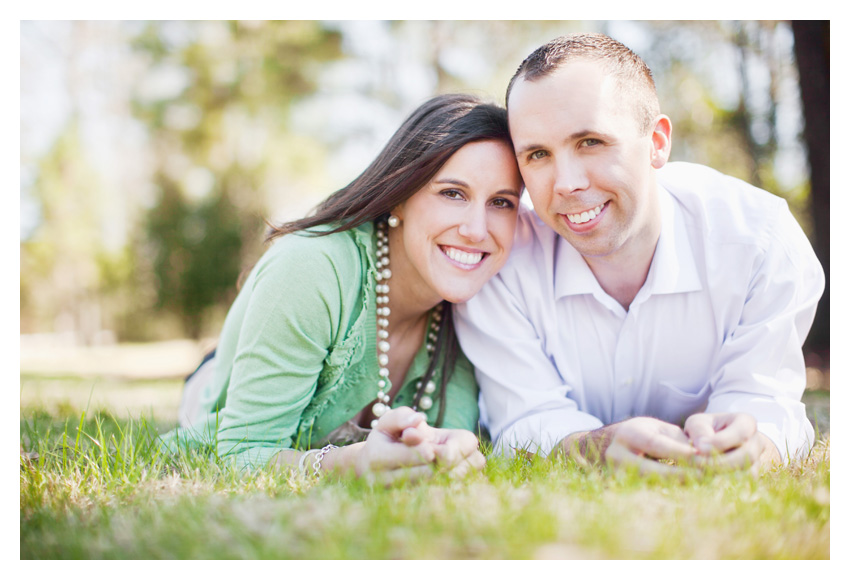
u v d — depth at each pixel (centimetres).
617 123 205
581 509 142
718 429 175
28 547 141
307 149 1163
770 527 138
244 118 1162
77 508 162
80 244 1199
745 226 232
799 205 715
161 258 1009
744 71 745
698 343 240
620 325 243
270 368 213
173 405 399
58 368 836
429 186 216
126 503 163
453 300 223
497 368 244
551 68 205
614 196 209
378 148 274
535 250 251
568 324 246
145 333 1200
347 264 221
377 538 129
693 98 795
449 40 988
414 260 223
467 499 150
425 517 140
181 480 177
